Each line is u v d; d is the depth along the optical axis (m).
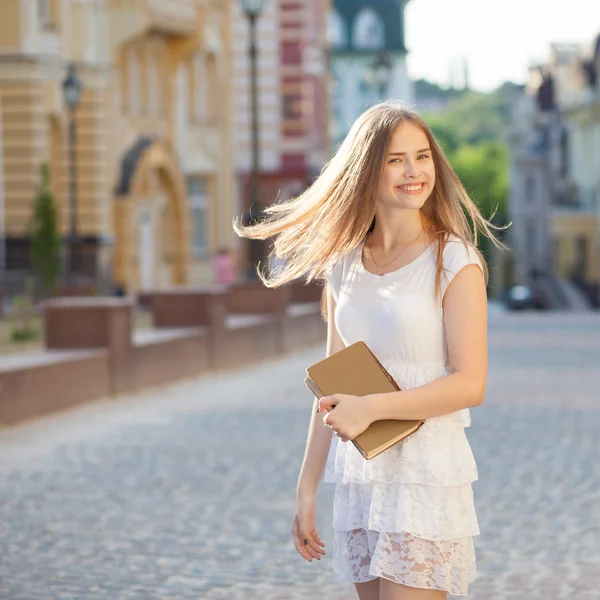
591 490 14.14
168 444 17.97
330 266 6.26
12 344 33.41
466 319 5.91
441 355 6.00
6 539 12.05
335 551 6.22
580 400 22.95
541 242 134.38
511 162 141.12
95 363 23.12
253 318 33.19
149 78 60.91
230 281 64.56
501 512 12.99
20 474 15.63
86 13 55.19
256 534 12.08
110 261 54.88
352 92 176.75
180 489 14.52
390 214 6.06
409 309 5.95
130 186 57.44
